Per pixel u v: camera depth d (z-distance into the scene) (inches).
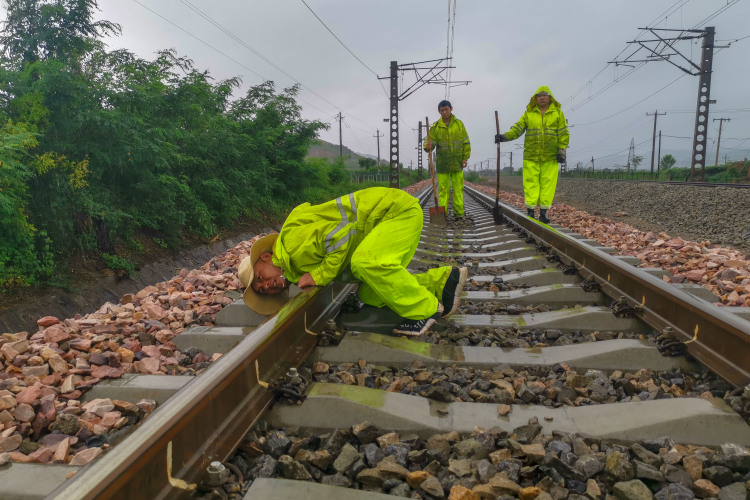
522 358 108.0
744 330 86.7
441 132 365.4
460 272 127.2
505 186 1711.4
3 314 165.5
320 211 112.7
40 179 208.8
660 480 67.2
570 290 153.7
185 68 324.5
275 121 540.7
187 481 61.8
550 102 301.6
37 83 209.0
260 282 120.0
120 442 55.9
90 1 239.1
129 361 116.9
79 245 220.2
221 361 77.7
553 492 65.7
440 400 87.9
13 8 231.5
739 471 69.4
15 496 67.7
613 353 104.4
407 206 115.8
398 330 122.0
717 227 416.5
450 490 66.3
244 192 416.8
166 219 291.3
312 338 111.6
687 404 80.8
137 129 255.8
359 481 70.1
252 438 77.1
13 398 92.8
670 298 112.9
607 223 398.9
